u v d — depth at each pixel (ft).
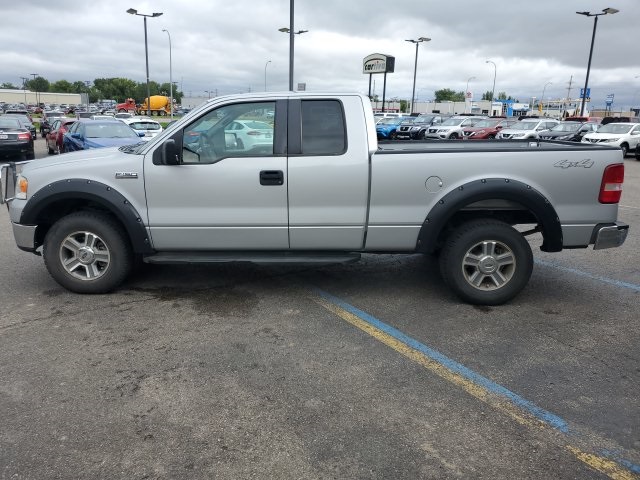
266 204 15.20
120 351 12.85
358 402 10.76
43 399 10.73
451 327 14.48
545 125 98.17
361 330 14.24
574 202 15.02
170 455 9.09
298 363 12.37
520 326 14.60
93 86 472.44
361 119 15.14
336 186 15.05
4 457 8.96
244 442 9.45
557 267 20.45
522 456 9.13
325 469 8.77
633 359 12.71
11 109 240.12
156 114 263.08
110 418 10.11
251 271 19.38
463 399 10.90
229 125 15.29
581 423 10.09
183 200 15.29
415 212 15.17
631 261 21.36
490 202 15.44
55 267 16.24
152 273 18.97
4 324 14.34
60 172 15.53
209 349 13.02
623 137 78.74
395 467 8.84
